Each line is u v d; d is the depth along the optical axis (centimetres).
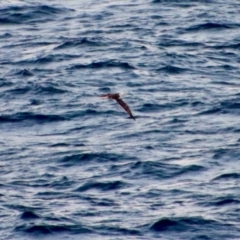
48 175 13325
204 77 18125
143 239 11338
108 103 16425
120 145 14438
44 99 16850
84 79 17938
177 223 11650
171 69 18475
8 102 16775
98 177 13175
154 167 13400
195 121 15488
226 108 16050
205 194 12469
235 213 11919
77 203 12331
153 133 14962
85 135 15025
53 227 11606
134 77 17988
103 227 11619
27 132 15338
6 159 14025
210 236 11394
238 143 14350
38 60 19112
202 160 13662
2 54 19762
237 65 19000
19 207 12206
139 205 12219
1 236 11481
